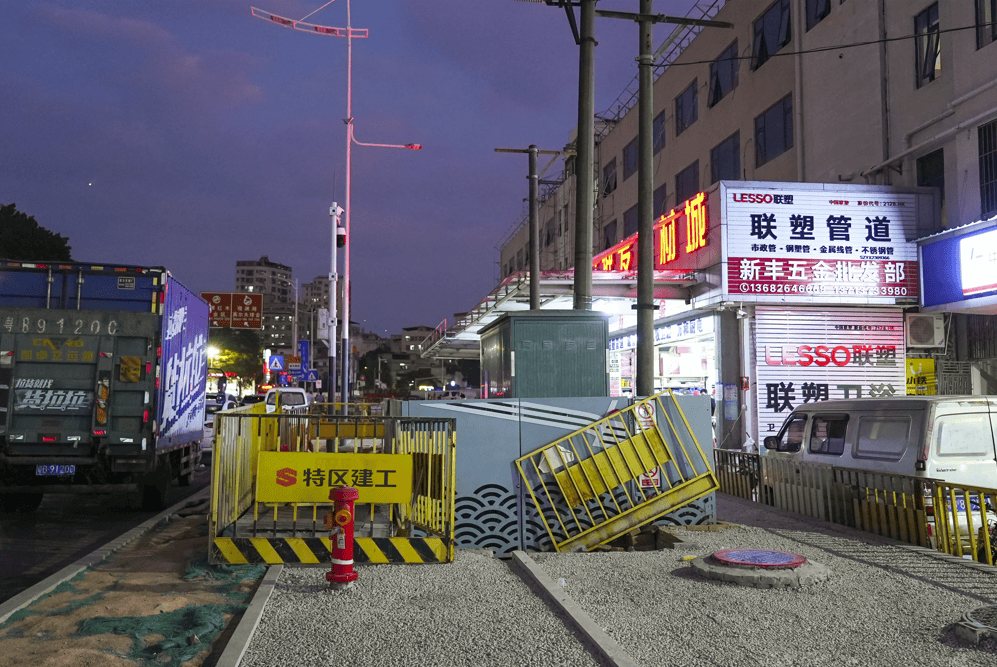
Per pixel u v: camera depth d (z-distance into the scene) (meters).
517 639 4.93
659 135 33.62
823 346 18.30
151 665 4.50
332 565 6.37
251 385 82.88
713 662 4.53
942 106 17.56
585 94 11.76
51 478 11.34
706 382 19.53
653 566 7.17
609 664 4.45
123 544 8.48
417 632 5.08
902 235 18.47
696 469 9.35
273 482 7.32
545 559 7.59
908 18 18.67
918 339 18.39
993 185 16.20
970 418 8.49
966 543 7.96
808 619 5.36
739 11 26.89
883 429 9.12
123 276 11.58
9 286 11.31
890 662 4.53
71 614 5.54
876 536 8.62
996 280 15.70
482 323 23.86
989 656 4.61
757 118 25.73
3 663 4.45
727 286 18.05
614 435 9.06
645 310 10.78
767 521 10.02
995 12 16.17
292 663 4.51
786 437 11.53
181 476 14.88
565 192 43.75
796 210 18.34
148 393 11.29
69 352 11.19
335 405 18.45
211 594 6.11
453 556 7.37
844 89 20.91
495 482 8.80
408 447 8.93
